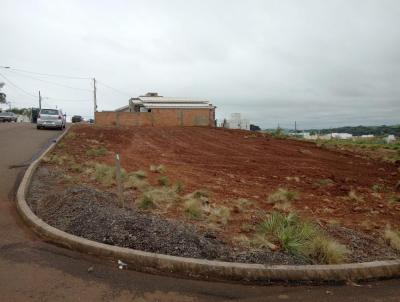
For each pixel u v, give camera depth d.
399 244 6.03
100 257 4.93
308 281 4.70
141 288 4.21
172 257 4.79
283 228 5.93
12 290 3.98
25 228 5.94
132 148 18.45
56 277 4.32
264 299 4.16
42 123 27.22
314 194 11.05
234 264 4.71
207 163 15.73
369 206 9.85
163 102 48.66
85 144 17.95
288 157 19.25
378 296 4.40
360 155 21.56
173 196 8.42
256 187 11.39
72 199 6.87
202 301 4.03
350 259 5.34
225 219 6.84
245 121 46.16
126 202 7.50
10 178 9.38
